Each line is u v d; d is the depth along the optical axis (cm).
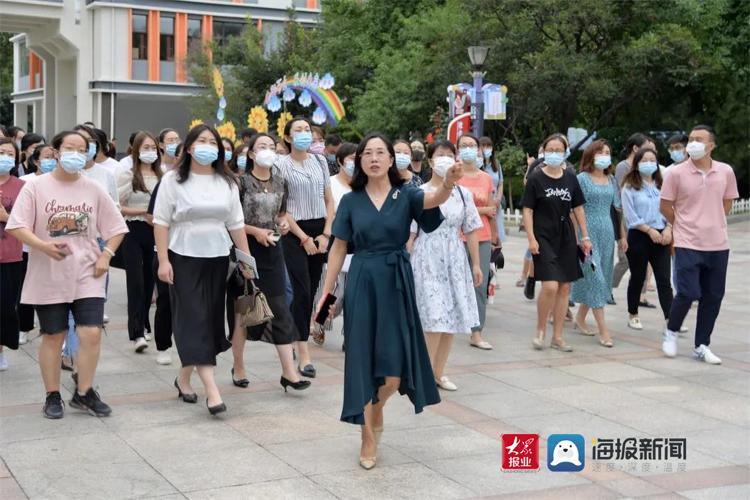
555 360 808
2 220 694
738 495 487
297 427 594
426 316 669
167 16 3812
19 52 4794
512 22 2467
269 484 489
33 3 3647
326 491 481
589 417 628
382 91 2686
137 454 535
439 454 545
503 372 759
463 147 805
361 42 3089
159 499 464
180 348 614
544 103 2427
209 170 629
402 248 522
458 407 648
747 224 2492
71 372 741
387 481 498
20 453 534
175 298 621
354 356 504
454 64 2531
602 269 886
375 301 511
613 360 811
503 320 1007
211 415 618
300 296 732
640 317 1040
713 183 793
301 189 755
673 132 2733
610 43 2470
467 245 773
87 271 610
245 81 3428
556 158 809
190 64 3612
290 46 3462
